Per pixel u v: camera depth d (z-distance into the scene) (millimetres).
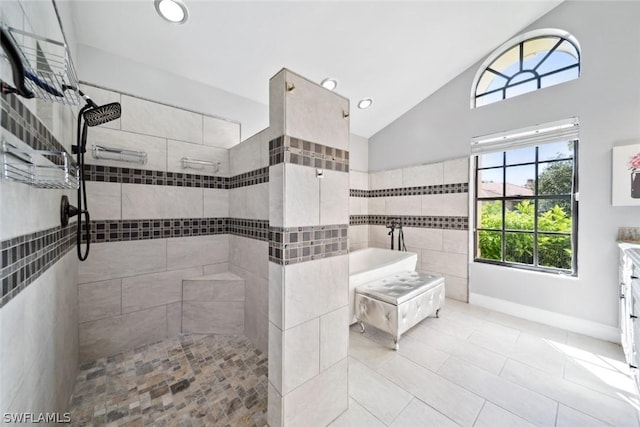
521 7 2172
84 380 1593
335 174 1353
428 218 3281
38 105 1021
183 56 2021
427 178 3287
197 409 1371
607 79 2037
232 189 2422
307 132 1214
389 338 2158
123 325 1929
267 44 2029
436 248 3199
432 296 2373
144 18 1676
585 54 2133
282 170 1125
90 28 1704
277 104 1163
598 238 2094
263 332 1932
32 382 840
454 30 2281
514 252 2723
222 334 2199
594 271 2117
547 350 1945
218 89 2418
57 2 1225
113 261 1893
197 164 2293
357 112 3340
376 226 3910
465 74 2914
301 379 1188
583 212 2158
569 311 2246
